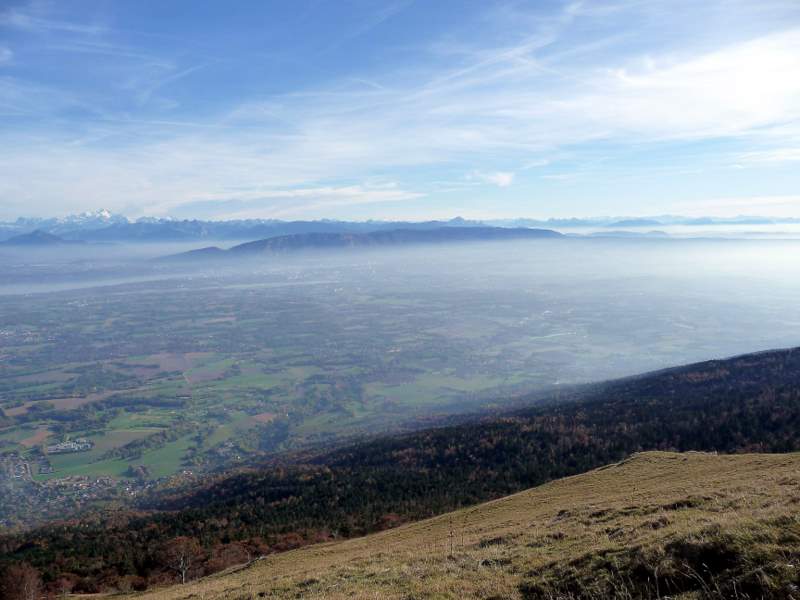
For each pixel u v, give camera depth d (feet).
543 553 58.49
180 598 81.10
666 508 68.28
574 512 84.23
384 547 109.50
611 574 45.09
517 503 134.00
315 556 121.90
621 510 73.00
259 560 134.31
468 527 112.68
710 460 133.69
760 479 79.00
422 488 268.21
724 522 46.80
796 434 247.50
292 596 62.08
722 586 37.78
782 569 36.65
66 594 155.84
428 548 82.58
